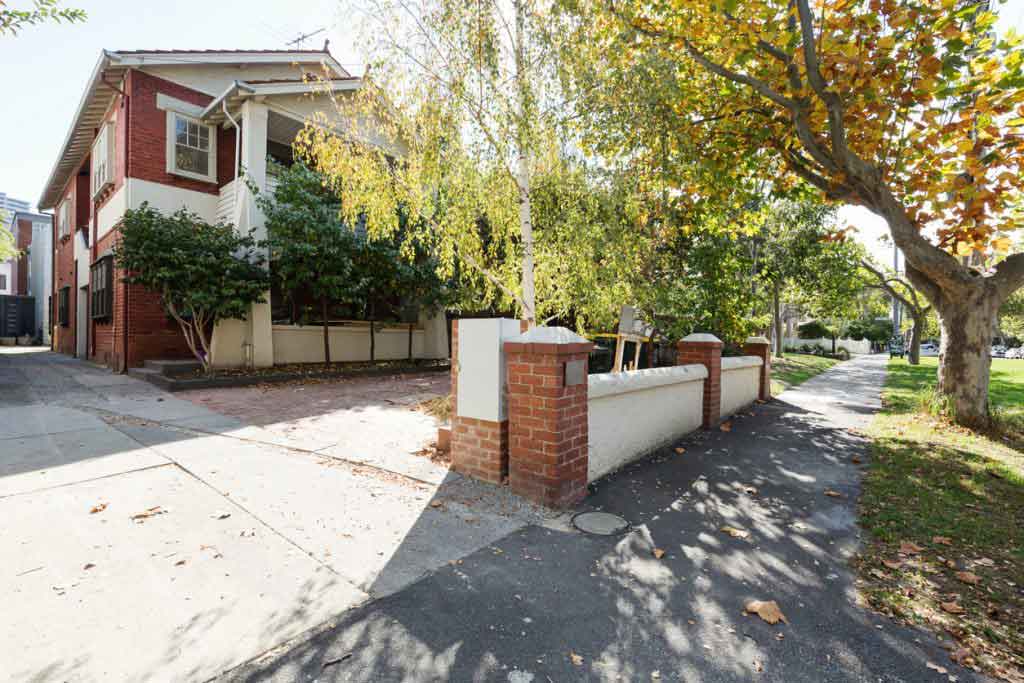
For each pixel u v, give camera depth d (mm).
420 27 5035
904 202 7082
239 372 10141
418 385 10242
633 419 5172
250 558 2816
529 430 3865
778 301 22031
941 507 3871
